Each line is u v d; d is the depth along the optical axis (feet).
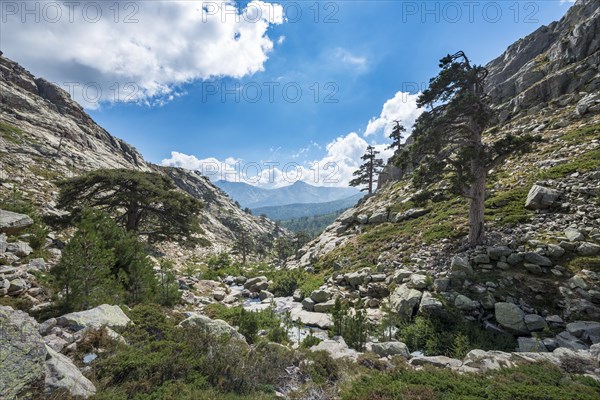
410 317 40.88
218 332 29.63
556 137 82.94
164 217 84.74
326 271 78.13
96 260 31.19
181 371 20.24
